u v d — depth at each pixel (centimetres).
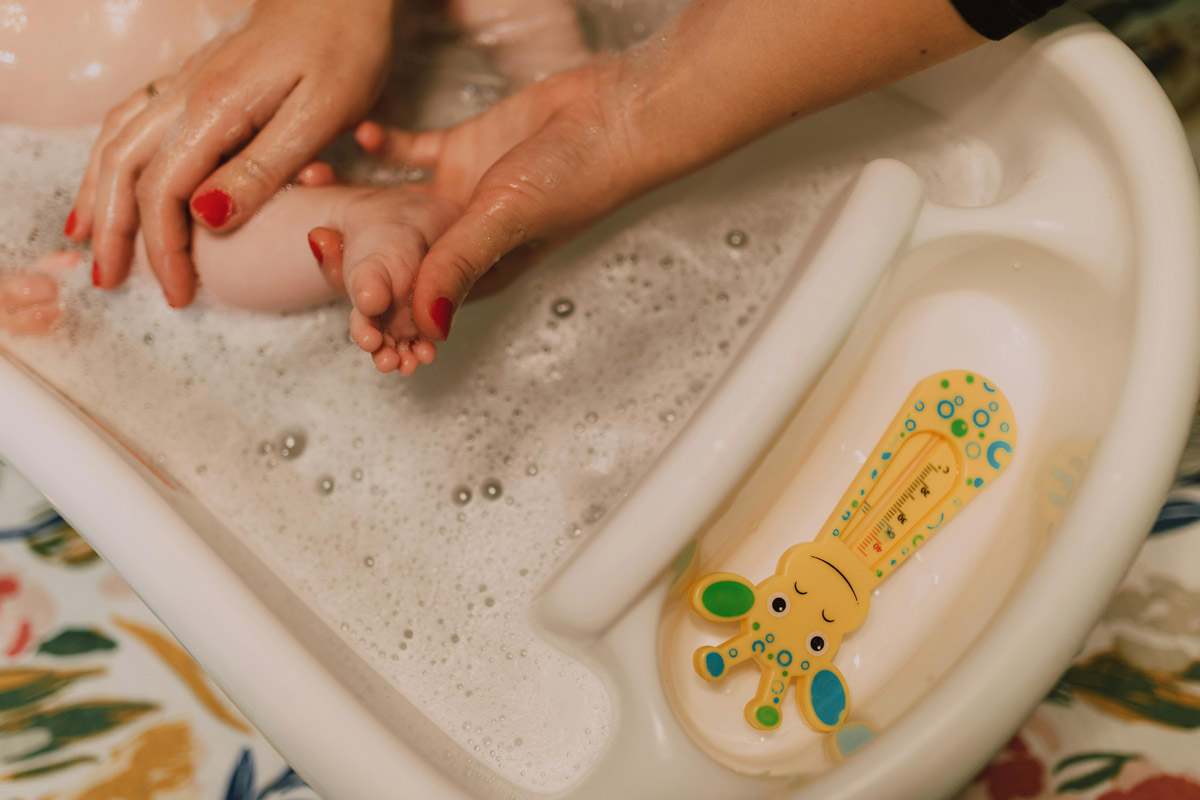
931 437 63
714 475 53
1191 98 70
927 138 74
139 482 54
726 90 59
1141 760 62
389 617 67
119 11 73
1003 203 60
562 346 77
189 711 72
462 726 61
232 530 70
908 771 47
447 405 75
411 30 79
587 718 59
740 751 57
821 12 54
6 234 79
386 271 52
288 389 77
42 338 75
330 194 67
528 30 79
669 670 58
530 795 57
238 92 66
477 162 72
